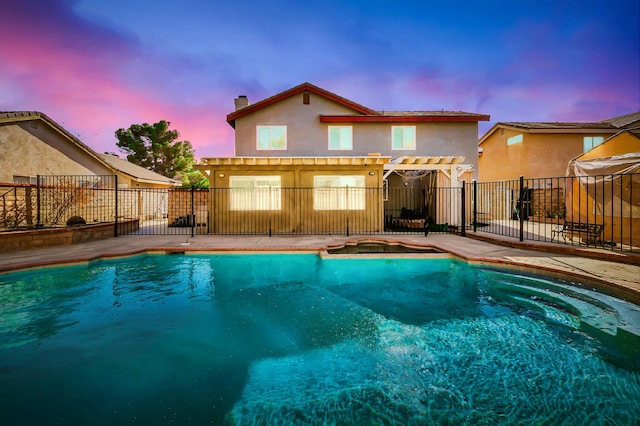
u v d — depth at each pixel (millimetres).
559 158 16984
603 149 9750
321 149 14406
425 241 8688
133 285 5746
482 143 20766
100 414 2430
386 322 4270
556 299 4723
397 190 15930
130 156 32188
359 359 3309
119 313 4547
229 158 10734
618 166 7277
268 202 11188
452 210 12344
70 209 11516
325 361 3279
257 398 2652
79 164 14266
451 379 2898
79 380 2902
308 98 14461
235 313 4609
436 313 4551
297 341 3736
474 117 14281
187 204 15016
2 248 7043
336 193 11234
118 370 3086
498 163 19188
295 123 14414
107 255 6941
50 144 12984
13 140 11703
